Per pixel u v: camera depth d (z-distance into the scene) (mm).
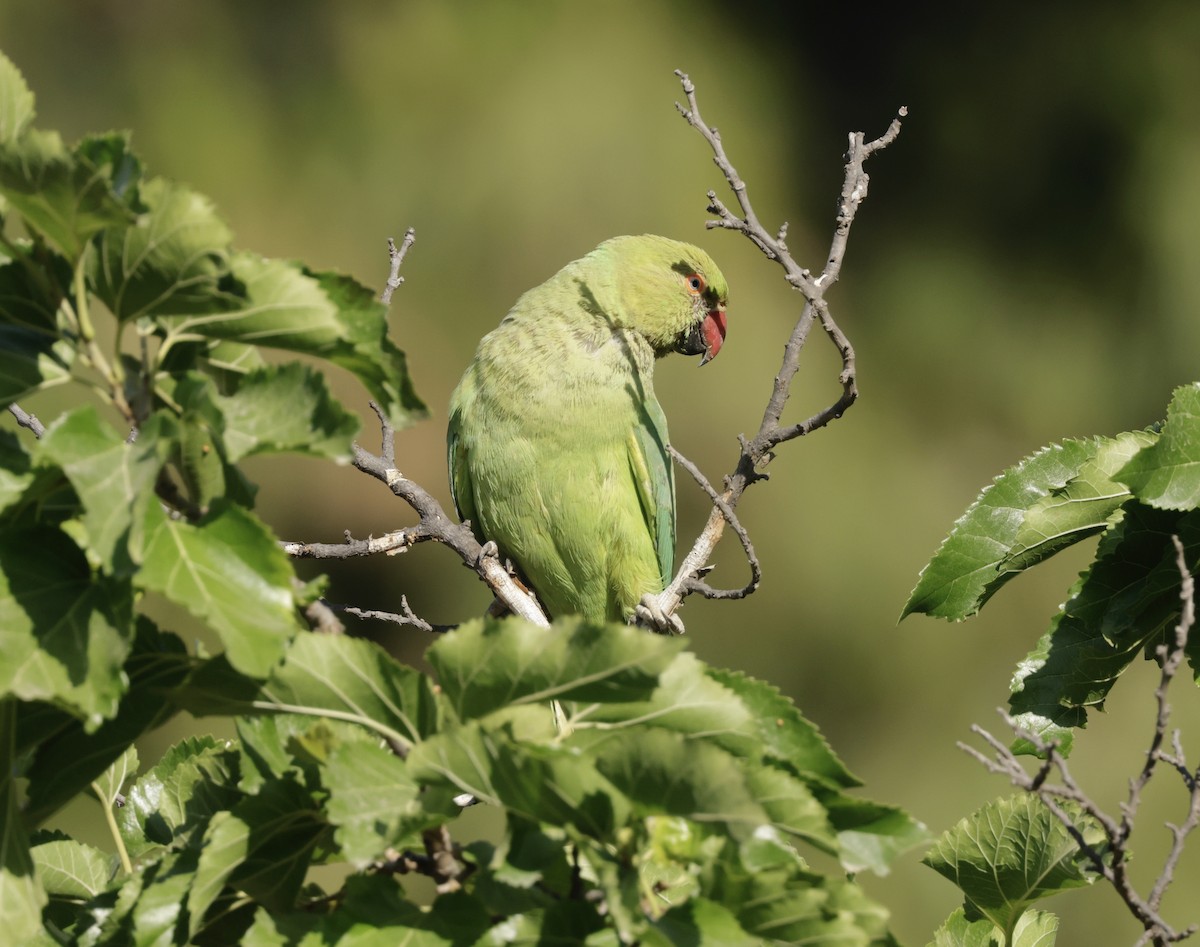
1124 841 4926
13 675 3289
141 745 16594
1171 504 5188
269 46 22406
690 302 10570
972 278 24422
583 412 9797
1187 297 24016
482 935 3617
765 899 3475
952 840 5453
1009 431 23672
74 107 21703
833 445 21969
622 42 22859
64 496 3639
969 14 25656
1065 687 6000
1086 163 25062
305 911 4168
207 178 21609
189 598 3330
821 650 21016
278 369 3695
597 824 3463
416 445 20734
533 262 21625
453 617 20125
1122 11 25562
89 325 3668
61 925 4844
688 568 7547
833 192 24234
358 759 3643
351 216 21891
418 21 22516
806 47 25062
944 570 6320
